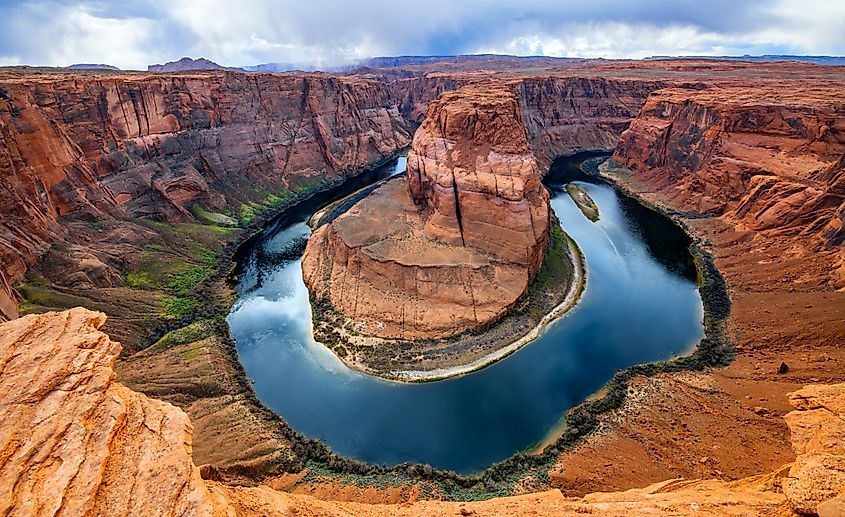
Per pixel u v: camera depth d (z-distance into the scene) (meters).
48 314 16.27
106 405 13.84
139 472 12.66
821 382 39.91
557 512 20.00
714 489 21.86
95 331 15.89
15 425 12.58
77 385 13.97
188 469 13.12
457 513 21.73
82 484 11.73
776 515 15.31
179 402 43.28
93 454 12.46
